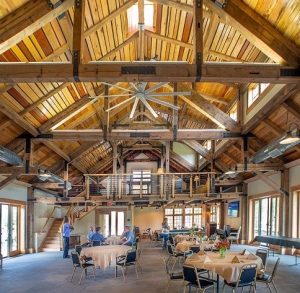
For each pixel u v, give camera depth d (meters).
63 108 9.77
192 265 5.34
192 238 10.52
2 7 5.52
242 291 5.88
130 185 16.80
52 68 5.09
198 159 18.09
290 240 8.18
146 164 19.88
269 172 12.10
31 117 9.03
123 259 7.89
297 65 5.37
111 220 19.28
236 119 11.24
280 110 8.23
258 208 13.72
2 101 7.21
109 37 8.70
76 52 5.13
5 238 11.78
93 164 17.39
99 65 5.08
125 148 18.42
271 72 5.21
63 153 12.06
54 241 14.49
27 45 6.86
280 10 5.37
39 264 9.99
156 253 12.38
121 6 7.77
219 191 16.20
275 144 6.98
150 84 10.71
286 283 6.76
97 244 10.70
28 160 9.46
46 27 6.76
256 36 5.65
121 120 14.29
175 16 8.36
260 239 10.03
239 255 6.02
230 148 12.77
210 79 5.12
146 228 20.19
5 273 8.55
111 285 6.98
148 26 9.23
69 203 15.10
